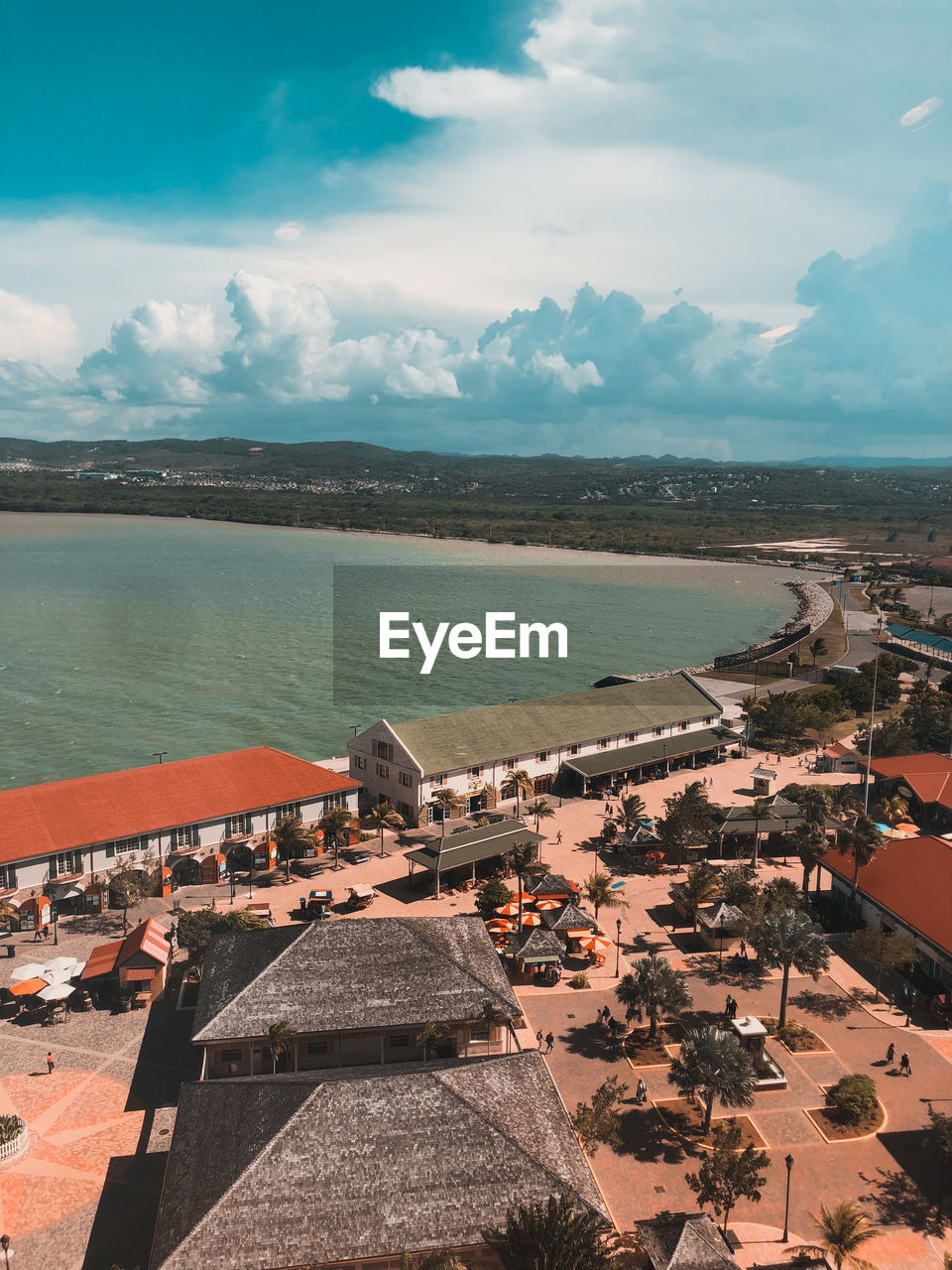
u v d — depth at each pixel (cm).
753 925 7000
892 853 7912
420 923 6188
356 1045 5412
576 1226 3609
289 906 7988
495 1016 5388
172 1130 5003
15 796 8288
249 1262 3597
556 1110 4494
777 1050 5903
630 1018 6169
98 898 7794
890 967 6962
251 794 8962
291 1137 4066
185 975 6662
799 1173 4775
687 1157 4878
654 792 11250
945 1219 4466
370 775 10550
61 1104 5209
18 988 6028
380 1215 3781
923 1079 5619
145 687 18575
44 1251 4172
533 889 7938
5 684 18600
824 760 12119
